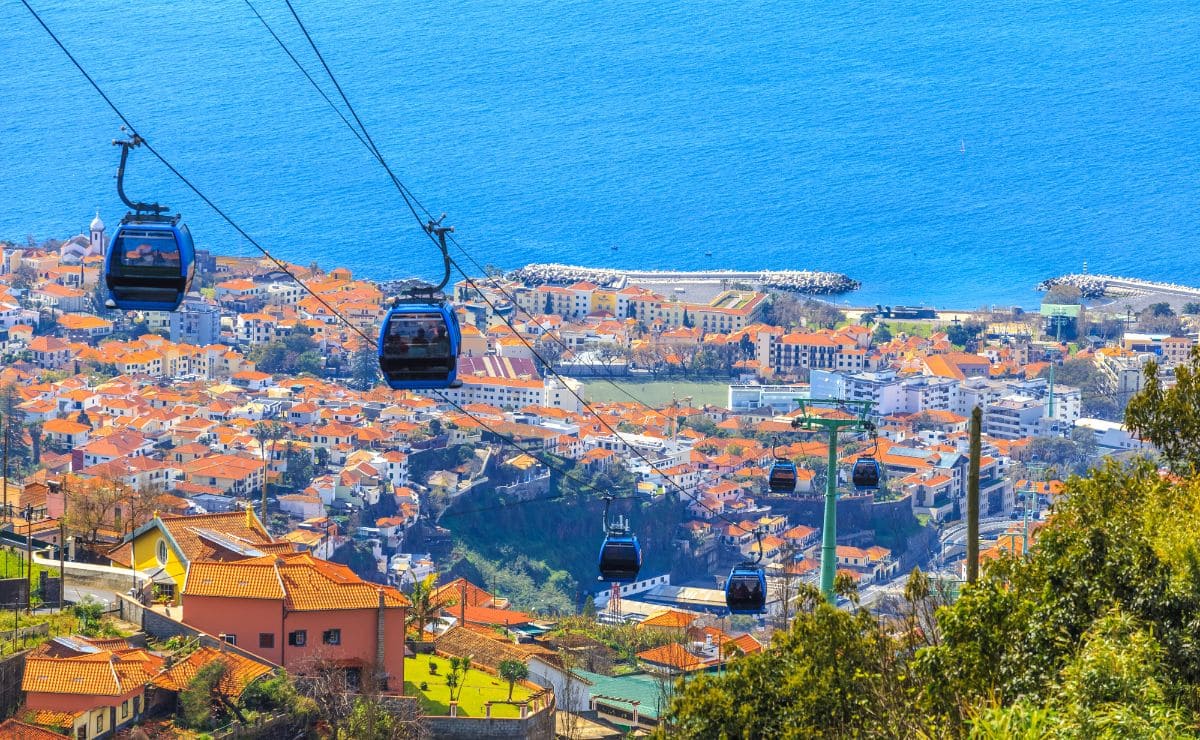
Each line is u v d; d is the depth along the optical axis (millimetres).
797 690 46156
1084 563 40719
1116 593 39750
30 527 93250
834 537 71625
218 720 69062
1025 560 43188
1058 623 39812
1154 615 38844
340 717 71500
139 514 106938
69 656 69562
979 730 32469
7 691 67312
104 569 85000
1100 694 33625
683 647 109375
